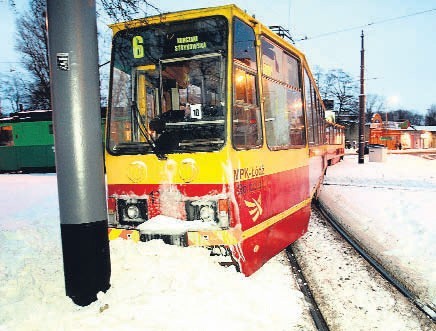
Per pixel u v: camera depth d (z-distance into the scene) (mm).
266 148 5145
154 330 3326
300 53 6938
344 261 5949
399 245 6715
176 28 4621
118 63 4887
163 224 4375
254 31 4984
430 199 11242
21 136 21312
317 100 8641
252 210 4695
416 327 3938
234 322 3580
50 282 4105
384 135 57031
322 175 9914
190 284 3936
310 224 8516
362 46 25859
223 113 4355
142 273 4027
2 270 4672
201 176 4344
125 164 4652
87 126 3756
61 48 3662
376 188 13930
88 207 3770
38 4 8109
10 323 3307
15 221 8383
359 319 4105
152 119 4715
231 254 4273
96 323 3393
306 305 4281
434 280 5070
